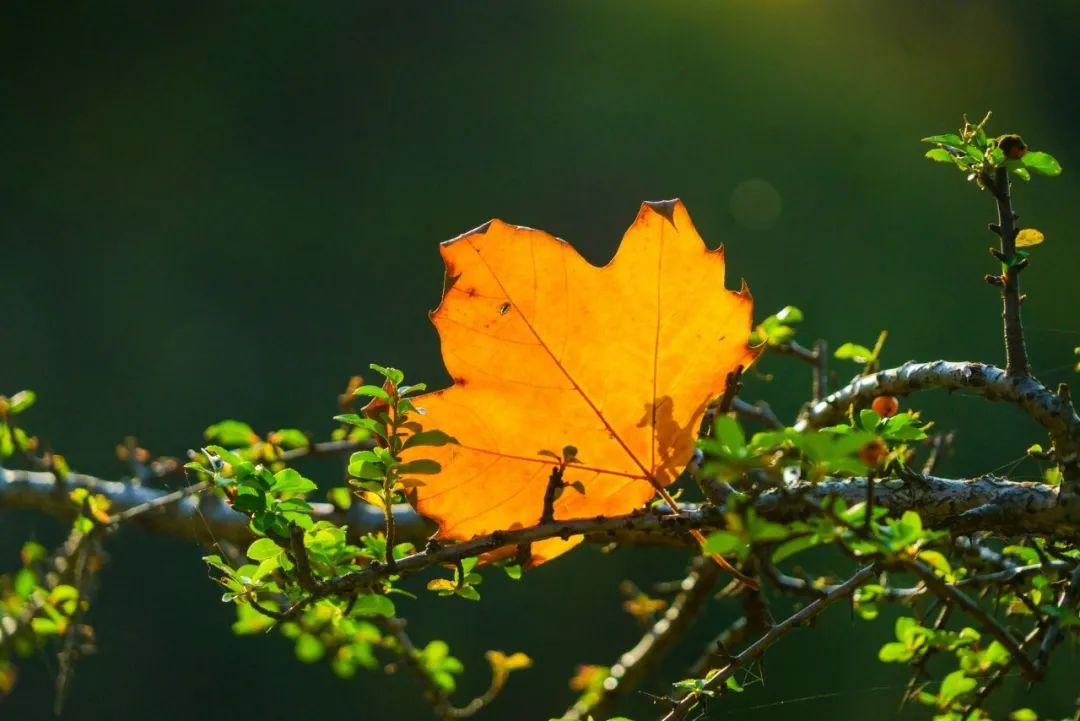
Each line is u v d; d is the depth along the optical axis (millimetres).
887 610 5977
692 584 2859
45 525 6328
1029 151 2549
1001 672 2625
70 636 2811
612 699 2879
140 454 2922
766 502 2557
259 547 2564
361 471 2541
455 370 2559
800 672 5809
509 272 2551
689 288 2553
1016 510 2553
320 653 2867
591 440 2568
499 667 2895
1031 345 6086
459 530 2578
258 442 2803
